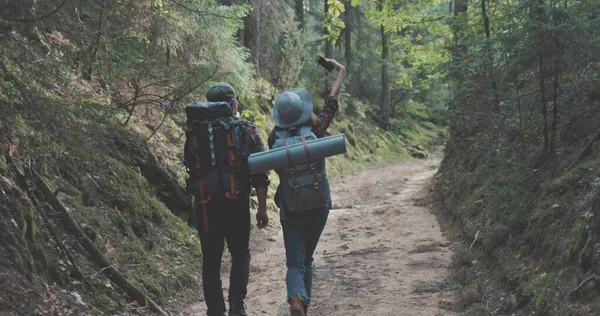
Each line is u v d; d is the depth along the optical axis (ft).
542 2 21.63
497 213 25.75
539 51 21.93
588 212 17.69
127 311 18.99
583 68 23.12
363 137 98.89
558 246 18.21
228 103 16.52
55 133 17.20
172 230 28.22
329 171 74.64
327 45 103.65
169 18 34.83
